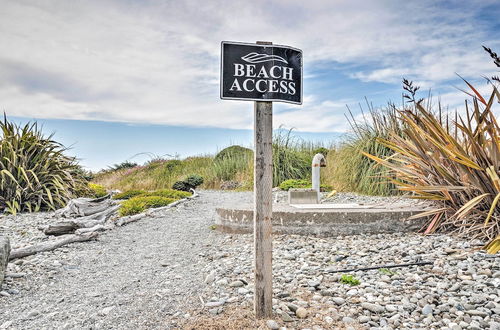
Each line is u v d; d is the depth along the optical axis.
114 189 15.42
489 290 2.97
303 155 12.28
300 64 2.73
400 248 4.29
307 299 2.98
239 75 2.57
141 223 7.12
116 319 2.84
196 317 2.74
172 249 5.15
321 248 4.49
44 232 5.69
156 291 3.42
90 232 5.68
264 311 2.64
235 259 4.23
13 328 2.79
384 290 3.10
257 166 2.61
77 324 2.79
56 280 3.94
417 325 2.53
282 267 3.82
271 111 2.63
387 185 8.31
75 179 8.97
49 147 8.41
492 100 4.20
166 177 15.88
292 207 5.86
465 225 4.59
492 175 4.05
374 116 9.16
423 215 4.93
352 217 5.13
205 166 15.98
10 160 7.66
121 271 4.21
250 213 5.49
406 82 4.98
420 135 5.29
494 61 3.47
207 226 6.59
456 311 2.68
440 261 3.69
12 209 7.13
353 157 9.20
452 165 4.94
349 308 2.80
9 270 4.07
